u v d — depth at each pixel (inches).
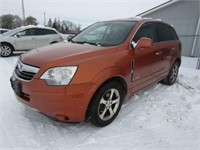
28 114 125.6
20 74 104.3
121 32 133.6
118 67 110.3
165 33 173.6
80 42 137.4
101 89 104.0
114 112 119.0
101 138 105.5
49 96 91.9
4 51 358.6
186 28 463.5
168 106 145.9
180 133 113.7
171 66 185.2
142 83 139.6
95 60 102.1
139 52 127.1
